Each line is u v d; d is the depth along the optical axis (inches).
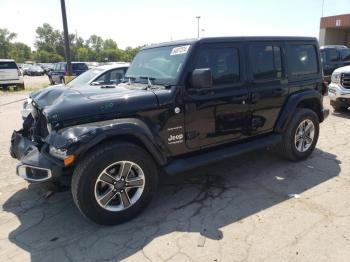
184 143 150.0
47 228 133.2
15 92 731.4
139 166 133.4
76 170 122.9
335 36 1154.0
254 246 116.5
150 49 175.0
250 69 167.5
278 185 166.9
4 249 120.1
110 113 131.0
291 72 187.6
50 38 4347.9
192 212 142.3
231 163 199.5
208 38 152.9
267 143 178.4
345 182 167.6
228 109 161.0
